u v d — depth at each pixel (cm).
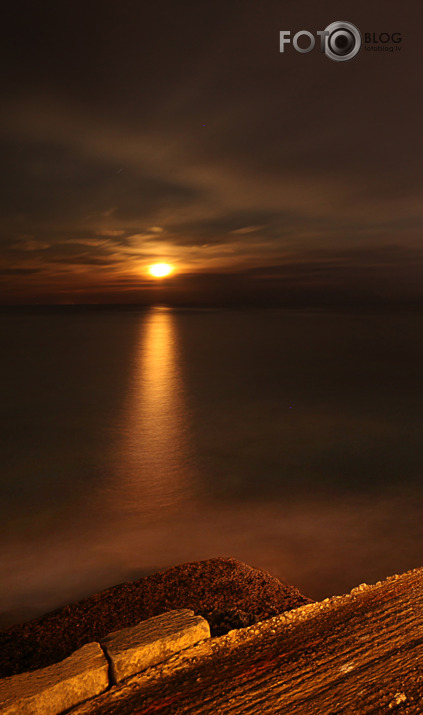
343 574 705
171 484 1246
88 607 556
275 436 1748
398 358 4016
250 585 602
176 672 354
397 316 13488
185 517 998
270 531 898
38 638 489
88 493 1185
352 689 321
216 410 2189
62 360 4059
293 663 358
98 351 4772
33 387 2816
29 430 1870
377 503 1066
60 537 906
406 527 905
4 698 309
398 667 342
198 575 634
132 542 868
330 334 6912
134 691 334
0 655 457
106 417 2077
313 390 2644
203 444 1647
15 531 943
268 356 4222
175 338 6397
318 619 430
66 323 10806
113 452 1564
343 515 984
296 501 1091
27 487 1238
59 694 319
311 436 1744
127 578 723
